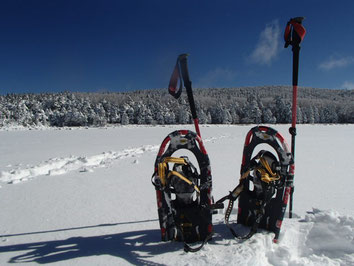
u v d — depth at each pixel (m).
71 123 59.31
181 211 2.75
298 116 63.25
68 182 5.41
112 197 4.39
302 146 11.19
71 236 2.97
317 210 3.40
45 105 68.50
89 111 62.88
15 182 5.42
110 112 68.62
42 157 9.17
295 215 3.31
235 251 2.49
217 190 4.73
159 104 67.44
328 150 9.87
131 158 8.45
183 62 2.84
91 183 5.32
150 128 31.45
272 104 75.44
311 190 4.58
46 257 2.54
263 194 2.80
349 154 8.83
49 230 3.15
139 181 5.43
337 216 3.00
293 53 3.00
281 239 2.74
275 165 2.80
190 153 9.28
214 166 6.95
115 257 2.49
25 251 2.66
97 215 3.61
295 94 3.02
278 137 2.80
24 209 3.88
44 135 20.47
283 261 2.37
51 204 4.09
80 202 4.16
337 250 2.65
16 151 11.07
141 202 4.12
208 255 2.44
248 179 3.08
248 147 3.00
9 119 52.75
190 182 2.64
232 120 66.38
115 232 3.05
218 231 2.98
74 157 8.77
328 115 69.38
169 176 2.70
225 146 11.60
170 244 2.71
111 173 6.23
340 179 5.37
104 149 11.23
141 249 2.62
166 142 2.78
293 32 3.00
